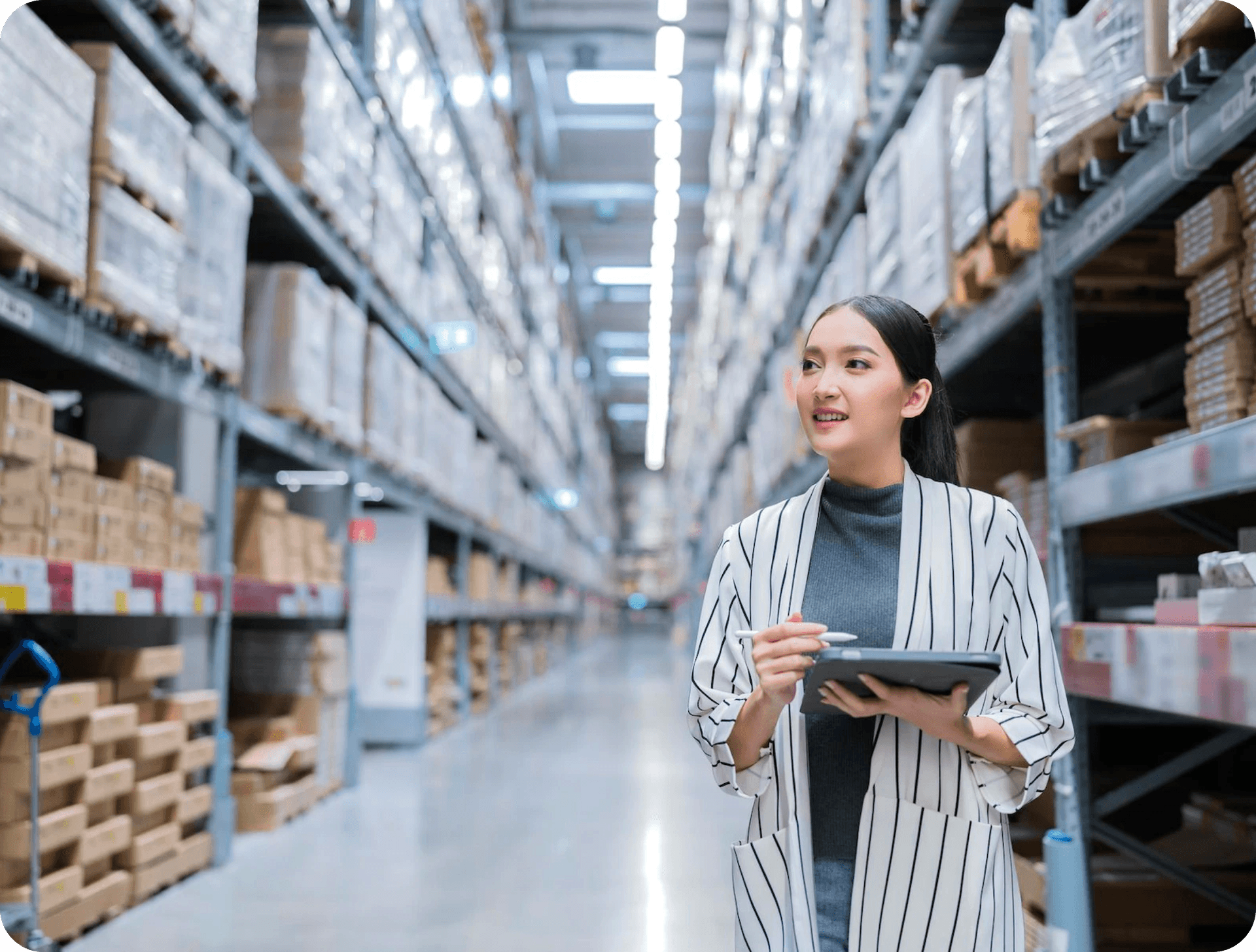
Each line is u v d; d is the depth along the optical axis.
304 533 5.41
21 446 2.79
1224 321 2.39
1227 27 2.18
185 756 3.80
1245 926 3.02
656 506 39.50
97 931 3.21
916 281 4.00
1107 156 2.71
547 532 16.80
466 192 8.41
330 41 5.14
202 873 3.99
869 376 1.37
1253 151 2.83
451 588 9.53
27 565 2.66
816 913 1.32
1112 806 2.95
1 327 3.66
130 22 3.36
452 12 7.39
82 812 3.04
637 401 31.23
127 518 3.40
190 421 4.00
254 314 4.77
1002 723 1.31
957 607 1.33
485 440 11.55
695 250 18.92
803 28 6.46
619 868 4.12
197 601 3.82
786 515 1.47
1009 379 5.02
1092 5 2.66
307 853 4.34
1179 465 2.29
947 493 1.39
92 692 3.10
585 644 27.72
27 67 2.69
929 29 4.16
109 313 3.20
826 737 1.39
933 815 1.28
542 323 13.81
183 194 3.65
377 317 6.73
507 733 8.77
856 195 5.43
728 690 1.44
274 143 4.75
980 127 3.33
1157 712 4.10
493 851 4.41
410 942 3.16
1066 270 2.94
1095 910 3.04
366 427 6.01
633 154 14.89
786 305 7.36
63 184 2.89
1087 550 3.48
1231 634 1.97
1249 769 4.19
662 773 6.58
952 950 1.25
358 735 6.04
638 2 11.34
